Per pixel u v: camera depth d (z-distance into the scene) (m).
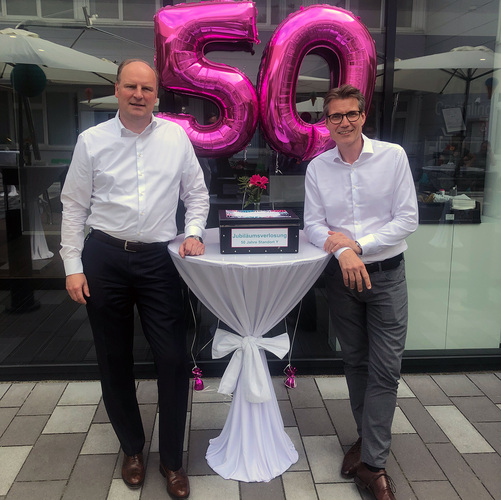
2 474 1.98
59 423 2.32
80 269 1.77
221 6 2.11
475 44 2.61
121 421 1.92
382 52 2.58
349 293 1.89
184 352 1.87
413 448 2.15
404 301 1.85
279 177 2.64
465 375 2.83
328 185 1.86
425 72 2.62
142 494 1.88
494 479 1.96
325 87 2.45
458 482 1.95
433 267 2.88
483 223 2.83
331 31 2.14
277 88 2.17
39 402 2.50
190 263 1.73
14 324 2.87
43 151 2.66
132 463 1.93
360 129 1.76
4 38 2.49
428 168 2.74
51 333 2.88
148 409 2.45
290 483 1.94
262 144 2.60
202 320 2.78
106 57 2.54
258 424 1.96
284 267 1.67
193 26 2.10
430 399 2.56
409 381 2.76
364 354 1.99
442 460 2.08
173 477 1.87
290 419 2.37
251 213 1.88
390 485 1.89
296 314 2.83
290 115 2.22
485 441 2.20
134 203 1.71
